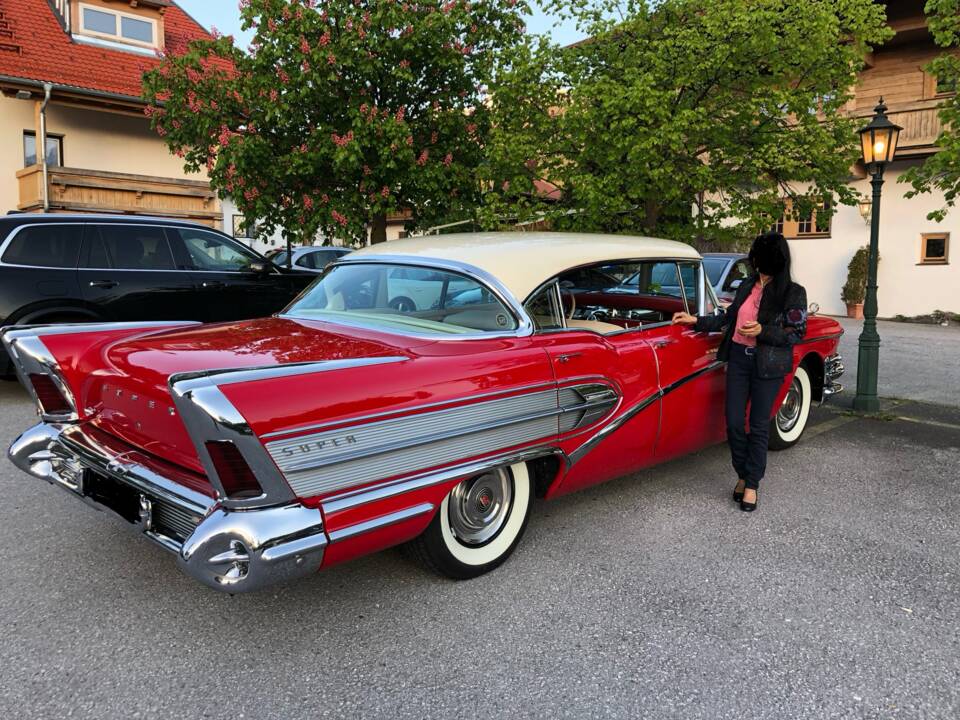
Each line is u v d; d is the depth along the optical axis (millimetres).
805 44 5852
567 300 3783
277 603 3031
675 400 4105
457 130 8383
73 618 2865
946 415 6793
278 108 7699
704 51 5859
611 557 3533
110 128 16469
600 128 6117
